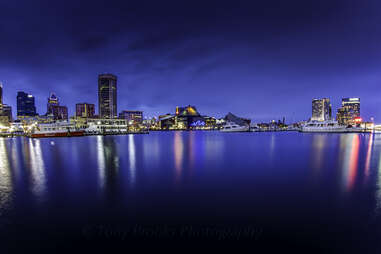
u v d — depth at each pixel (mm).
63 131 95688
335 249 6691
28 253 6547
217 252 6543
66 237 7418
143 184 14109
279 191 12484
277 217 8914
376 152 32625
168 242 7070
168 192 12328
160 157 27594
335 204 10375
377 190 12664
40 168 20109
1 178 15992
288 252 6539
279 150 35906
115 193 12156
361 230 7828
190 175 16719
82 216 9070
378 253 6516
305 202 10656
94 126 126438
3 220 8742
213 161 23969
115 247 6824
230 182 14562
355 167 20078
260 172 17828
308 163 22531
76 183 14414
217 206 10148
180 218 8836
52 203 10633
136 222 8516
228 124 168125
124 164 22047
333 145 45781
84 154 31453
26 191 12648
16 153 33438
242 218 8828
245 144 50000
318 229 7906
